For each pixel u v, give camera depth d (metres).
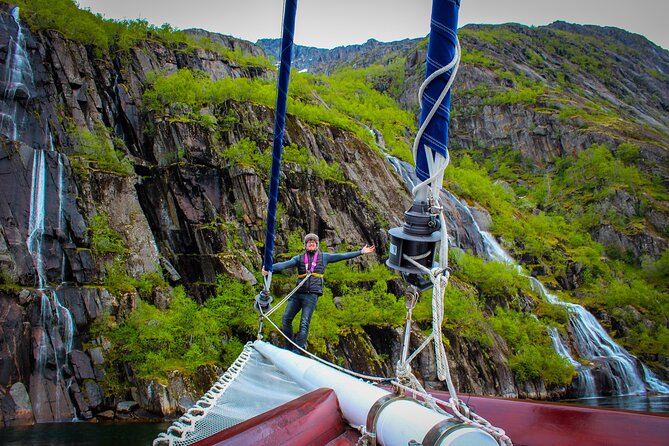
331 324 40.91
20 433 27.34
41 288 36.12
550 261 76.81
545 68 170.88
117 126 54.38
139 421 30.97
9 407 30.03
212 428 3.65
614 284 70.56
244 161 53.03
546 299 65.62
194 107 57.09
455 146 126.31
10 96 42.19
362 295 46.28
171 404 31.61
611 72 198.75
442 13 2.29
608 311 65.75
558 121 115.44
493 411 3.25
